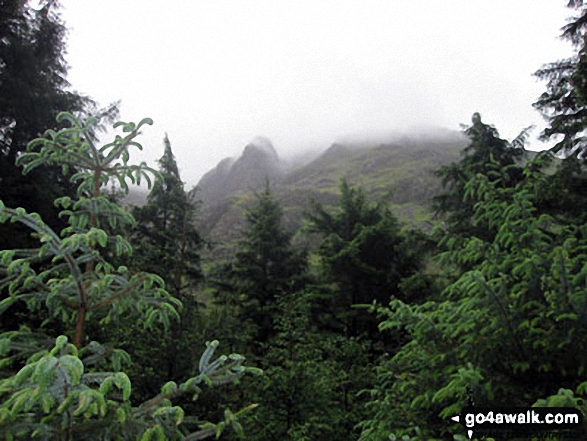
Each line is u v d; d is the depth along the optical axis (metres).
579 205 6.02
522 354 2.91
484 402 2.68
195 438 1.89
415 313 3.62
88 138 2.49
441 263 4.11
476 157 9.47
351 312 12.42
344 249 12.80
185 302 7.32
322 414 6.77
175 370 5.84
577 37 7.71
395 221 13.91
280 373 6.73
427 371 3.50
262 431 6.18
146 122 2.52
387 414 3.65
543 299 3.03
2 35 9.80
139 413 1.87
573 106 7.61
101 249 6.30
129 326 5.50
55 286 2.21
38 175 8.78
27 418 1.69
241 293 14.45
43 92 10.08
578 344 2.68
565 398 2.04
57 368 1.41
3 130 9.45
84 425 1.73
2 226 7.61
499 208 3.65
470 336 3.02
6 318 6.17
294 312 8.09
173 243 12.35
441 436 3.23
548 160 6.15
